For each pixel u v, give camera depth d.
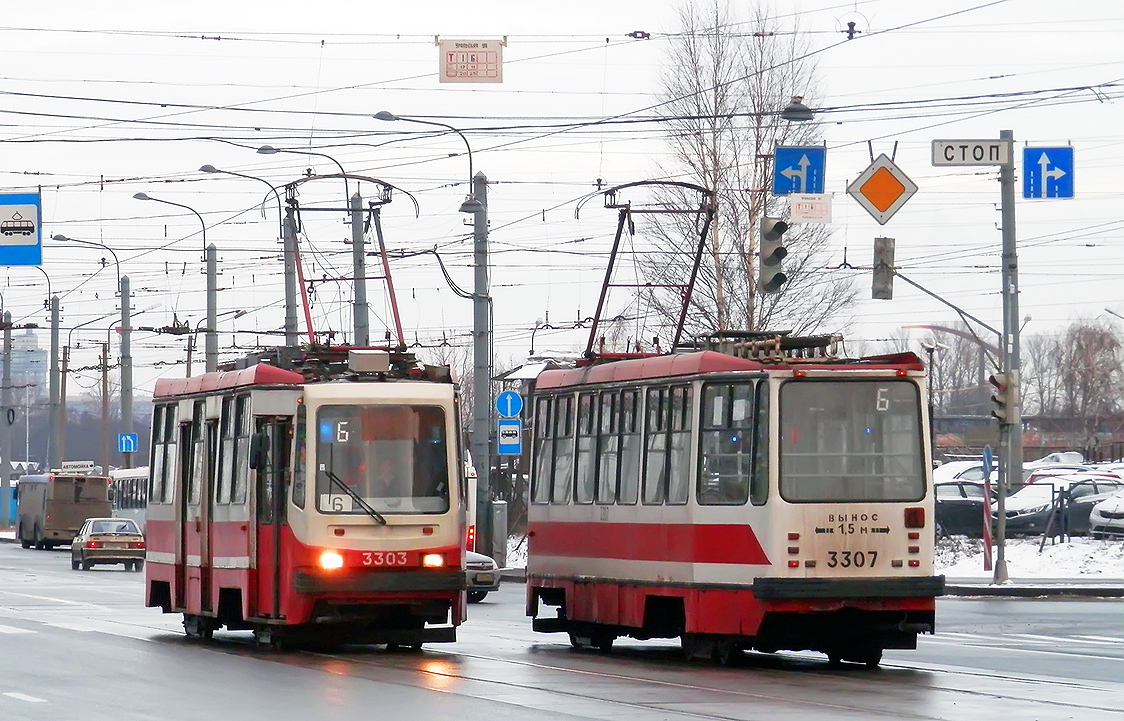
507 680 50.38
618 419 63.12
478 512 111.81
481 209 105.19
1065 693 46.62
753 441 54.56
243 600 62.41
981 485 134.75
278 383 61.25
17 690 47.81
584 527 65.12
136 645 64.94
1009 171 105.06
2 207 98.19
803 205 87.44
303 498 59.41
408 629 61.12
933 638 69.75
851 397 54.84
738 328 133.62
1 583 123.88
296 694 46.12
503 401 114.12
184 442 71.12
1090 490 135.62
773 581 53.19
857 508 54.16
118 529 150.38
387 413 60.56
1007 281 105.00
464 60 84.56
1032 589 97.62
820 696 45.53
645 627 59.81
